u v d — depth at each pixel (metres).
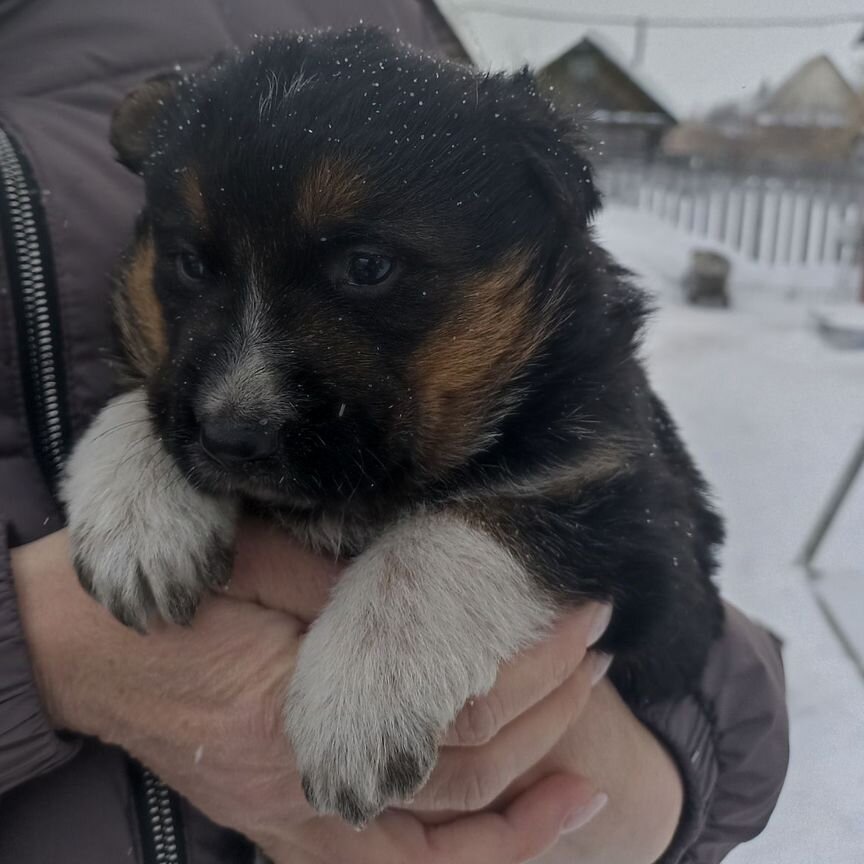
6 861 0.22
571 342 0.24
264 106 0.21
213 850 0.24
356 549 0.23
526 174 0.23
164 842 0.23
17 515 0.23
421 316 0.22
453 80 0.23
